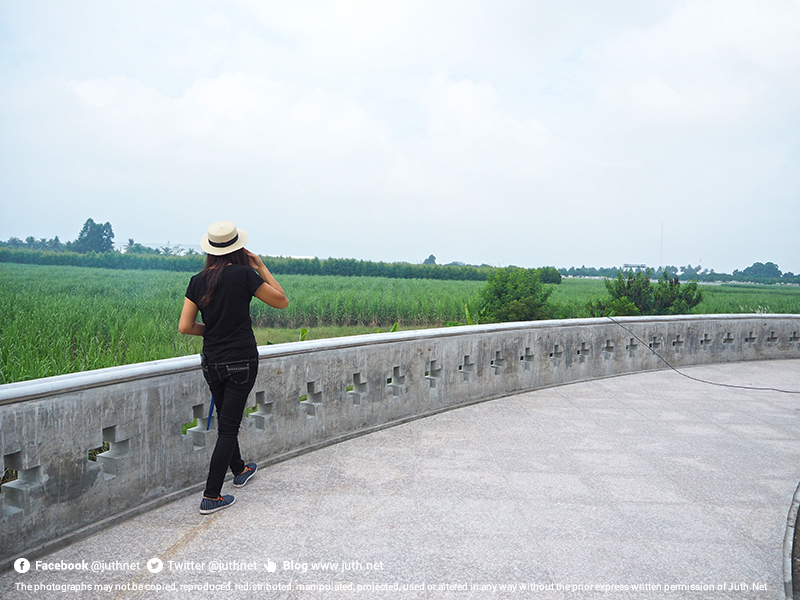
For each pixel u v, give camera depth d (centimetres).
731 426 575
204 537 311
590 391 748
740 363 1040
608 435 536
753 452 489
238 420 350
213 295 336
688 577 277
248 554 291
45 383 283
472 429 552
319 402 489
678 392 746
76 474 301
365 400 535
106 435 327
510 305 1841
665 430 556
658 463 455
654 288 2106
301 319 2233
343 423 511
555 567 284
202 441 389
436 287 4378
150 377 344
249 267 349
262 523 331
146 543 302
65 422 294
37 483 282
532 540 315
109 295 2395
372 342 536
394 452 475
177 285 3089
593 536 322
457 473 424
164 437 356
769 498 385
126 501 333
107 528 318
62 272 4784
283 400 448
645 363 923
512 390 729
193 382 377
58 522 293
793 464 458
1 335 900
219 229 349
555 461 456
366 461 450
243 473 389
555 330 784
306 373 469
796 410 648
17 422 270
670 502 376
